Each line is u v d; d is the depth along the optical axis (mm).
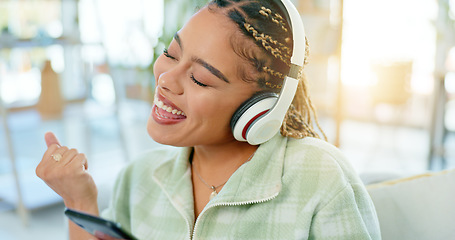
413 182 1018
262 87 746
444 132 3736
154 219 891
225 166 838
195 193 859
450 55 4012
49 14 3824
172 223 850
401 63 3859
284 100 738
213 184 842
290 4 748
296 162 795
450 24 3971
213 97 731
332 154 805
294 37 726
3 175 3229
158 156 967
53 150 834
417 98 4746
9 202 2855
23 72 3791
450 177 1031
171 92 749
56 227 2729
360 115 4891
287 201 773
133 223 909
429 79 4684
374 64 3988
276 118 746
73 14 3574
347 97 5020
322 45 4145
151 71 3275
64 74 3748
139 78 4215
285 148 823
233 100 740
